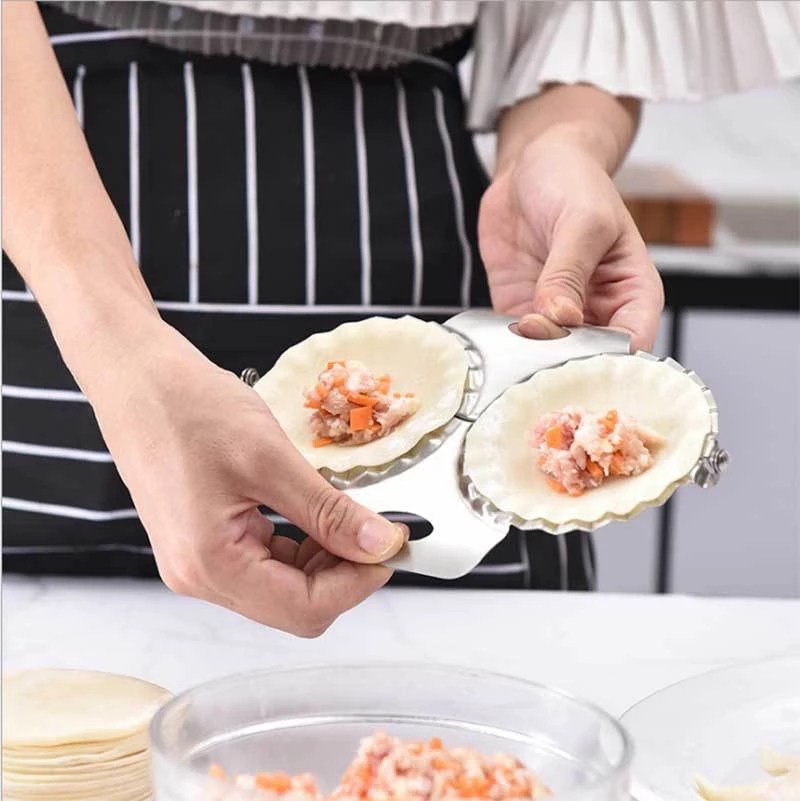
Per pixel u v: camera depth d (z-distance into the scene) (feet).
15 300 3.11
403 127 3.35
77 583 3.03
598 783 1.42
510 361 2.31
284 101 3.28
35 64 2.57
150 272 3.24
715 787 1.82
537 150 3.06
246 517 2.09
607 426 2.08
